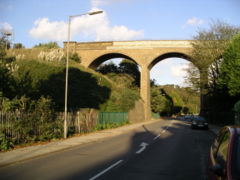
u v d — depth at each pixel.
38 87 30.31
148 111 55.31
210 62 38.62
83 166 9.09
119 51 54.00
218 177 4.12
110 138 19.27
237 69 27.11
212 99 41.66
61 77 40.69
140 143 16.12
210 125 38.59
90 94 38.59
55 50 51.56
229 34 38.62
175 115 111.81
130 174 7.97
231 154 4.21
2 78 16.86
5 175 7.75
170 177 7.69
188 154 12.05
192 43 42.28
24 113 14.16
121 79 62.66
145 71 52.84
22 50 53.00
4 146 12.28
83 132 22.58
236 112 28.12
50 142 15.62
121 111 40.03
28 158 10.41
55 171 8.28
